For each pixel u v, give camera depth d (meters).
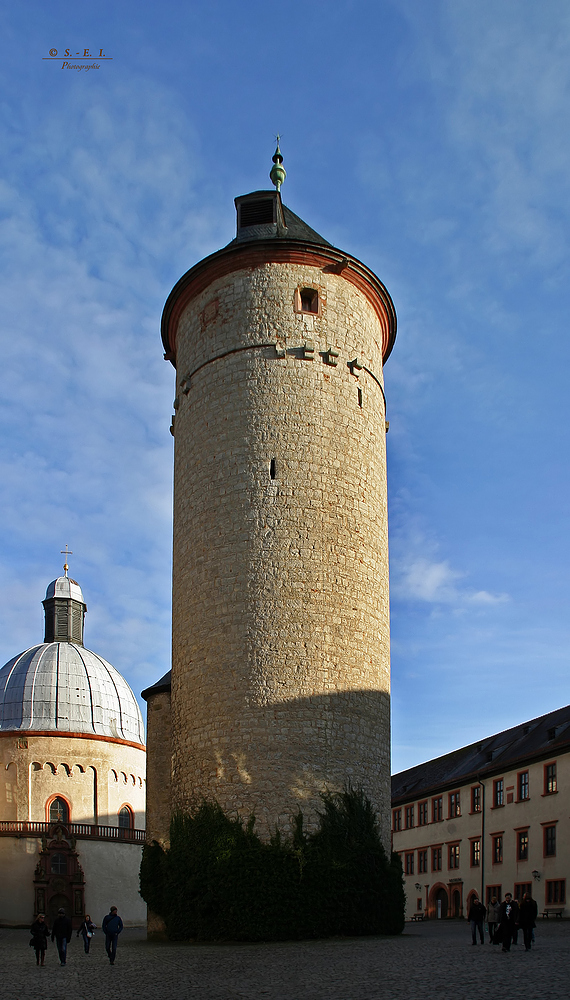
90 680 65.50
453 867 59.06
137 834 59.97
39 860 55.69
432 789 62.53
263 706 27.23
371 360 32.53
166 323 34.88
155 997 15.60
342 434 30.52
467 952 22.75
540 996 14.48
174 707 29.80
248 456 29.61
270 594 28.22
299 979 17.11
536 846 49.50
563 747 47.78
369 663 29.17
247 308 31.14
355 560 29.64
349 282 32.28
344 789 27.17
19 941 38.91
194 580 29.70
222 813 26.69
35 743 61.09
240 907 25.38
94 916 56.03
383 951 22.33
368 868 26.70
